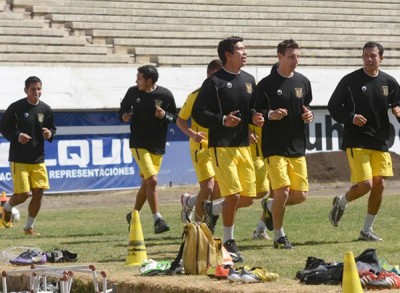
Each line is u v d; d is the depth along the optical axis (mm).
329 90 58312
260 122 21656
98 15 63188
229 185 21672
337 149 58375
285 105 22906
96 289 17312
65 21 62031
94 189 52938
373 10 72688
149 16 64562
